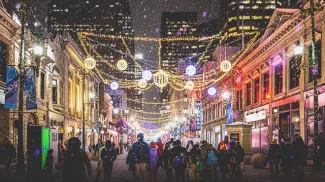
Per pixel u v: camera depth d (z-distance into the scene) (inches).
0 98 1109.7
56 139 1031.0
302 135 1190.9
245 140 1184.2
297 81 1274.6
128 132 3973.9
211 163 632.4
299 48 861.8
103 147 619.8
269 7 6072.8
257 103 1680.6
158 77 1059.9
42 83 1520.7
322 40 1080.2
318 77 1120.2
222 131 2293.3
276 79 1476.4
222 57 2418.8
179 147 630.5
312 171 872.3
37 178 733.3
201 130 3112.7
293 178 745.0
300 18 1169.4
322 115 1063.0
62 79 1793.8
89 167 381.1
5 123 1160.2
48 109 1565.0
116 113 3686.0
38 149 741.9
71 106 2042.3
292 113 1290.6
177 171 621.3
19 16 1268.5
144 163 561.6
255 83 1742.1
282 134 1385.3
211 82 2751.0
